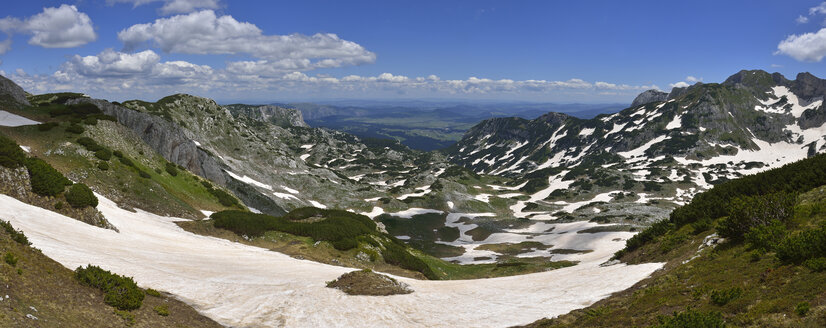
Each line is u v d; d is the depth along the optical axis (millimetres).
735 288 20516
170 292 25312
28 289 17875
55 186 41562
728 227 32250
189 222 58156
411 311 27656
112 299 20188
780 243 22875
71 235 33812
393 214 182500
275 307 25297
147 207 61594
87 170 61188
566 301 30531
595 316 24688
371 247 63188
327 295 28828
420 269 62156
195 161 115625
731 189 46688
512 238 148750
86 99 107000
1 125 66125
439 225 173875
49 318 16359
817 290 16922
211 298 25781
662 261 38219
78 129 72375
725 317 18391
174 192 74750
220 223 58125
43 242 27734
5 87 91688
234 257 43094
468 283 42156
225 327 21672
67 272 21797
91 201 43469
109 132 79000
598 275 39188
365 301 28547
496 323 25891
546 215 191125
